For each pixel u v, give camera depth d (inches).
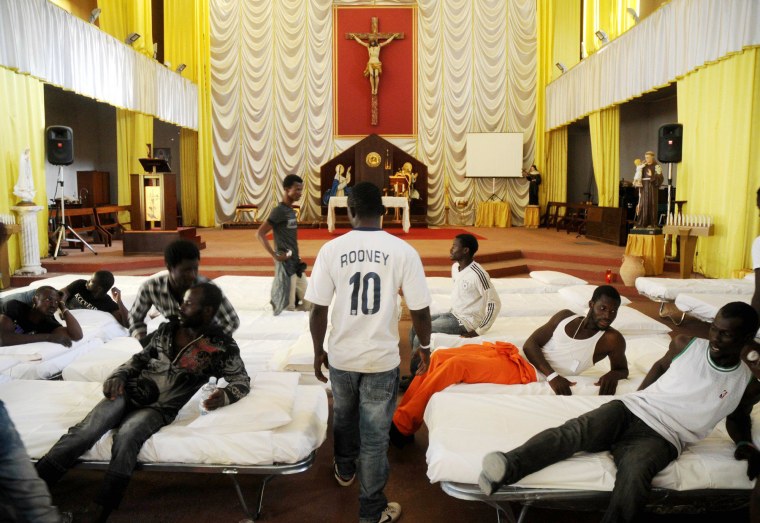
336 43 597.6
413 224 582.6
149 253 348.2
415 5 595.8
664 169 507.8
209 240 462.3
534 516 107.0
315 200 607.8
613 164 478.0
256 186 605.3
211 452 99.5
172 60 567.5
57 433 101.1
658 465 92.5
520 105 604.7
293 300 198.4
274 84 597.6
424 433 140.1
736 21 286.2
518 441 98.7
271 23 593.3
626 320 175.9
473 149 588.4
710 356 96.8
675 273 327.3
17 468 68.0
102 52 402.0
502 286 234.5
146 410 102.4
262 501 109.8
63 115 527.8
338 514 105.7
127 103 439.5
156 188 352.2
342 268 96.8
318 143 602.9
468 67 600.4
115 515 104.7
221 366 108.3
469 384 129.6
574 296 205.0
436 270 343.6
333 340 99.1
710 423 96.6
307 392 119.4
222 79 595.8
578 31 561.6
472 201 612.7
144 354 107.2
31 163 332.2
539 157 606.9
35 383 121.0
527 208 594.9
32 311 158.6
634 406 99.1
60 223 358.9
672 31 350.0
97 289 185.2
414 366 159.6
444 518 106.0
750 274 256.2
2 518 68.2
